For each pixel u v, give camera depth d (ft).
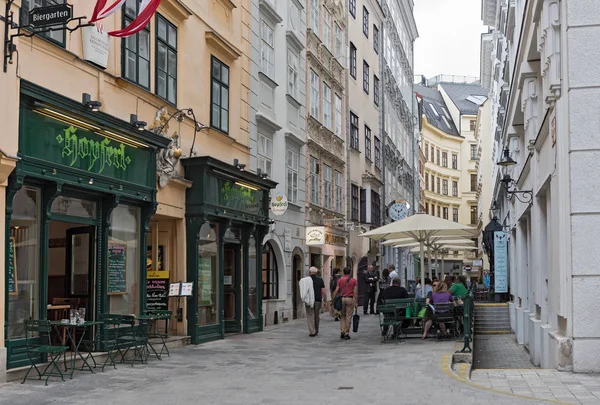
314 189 94.22
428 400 30.76
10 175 35.83
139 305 48.70
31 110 37.60
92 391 33.47
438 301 58.39
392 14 163.84
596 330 39.73
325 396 32.12
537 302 57.52
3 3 35.32
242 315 65.72
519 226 75.77
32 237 38.63
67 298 44.80
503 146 103.71
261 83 74.95
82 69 42.83
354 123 120.37
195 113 58.54
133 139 46.91
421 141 276.00
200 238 57.36
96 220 44.27
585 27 40.47
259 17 74.64
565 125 41.14
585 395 33.01
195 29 58.85
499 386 35.94
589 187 40.09
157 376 38.47
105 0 37.65
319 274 96.68
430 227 63.00
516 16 67.87
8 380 35.37
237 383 36.14
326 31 104.32
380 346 54.19
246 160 69.77
